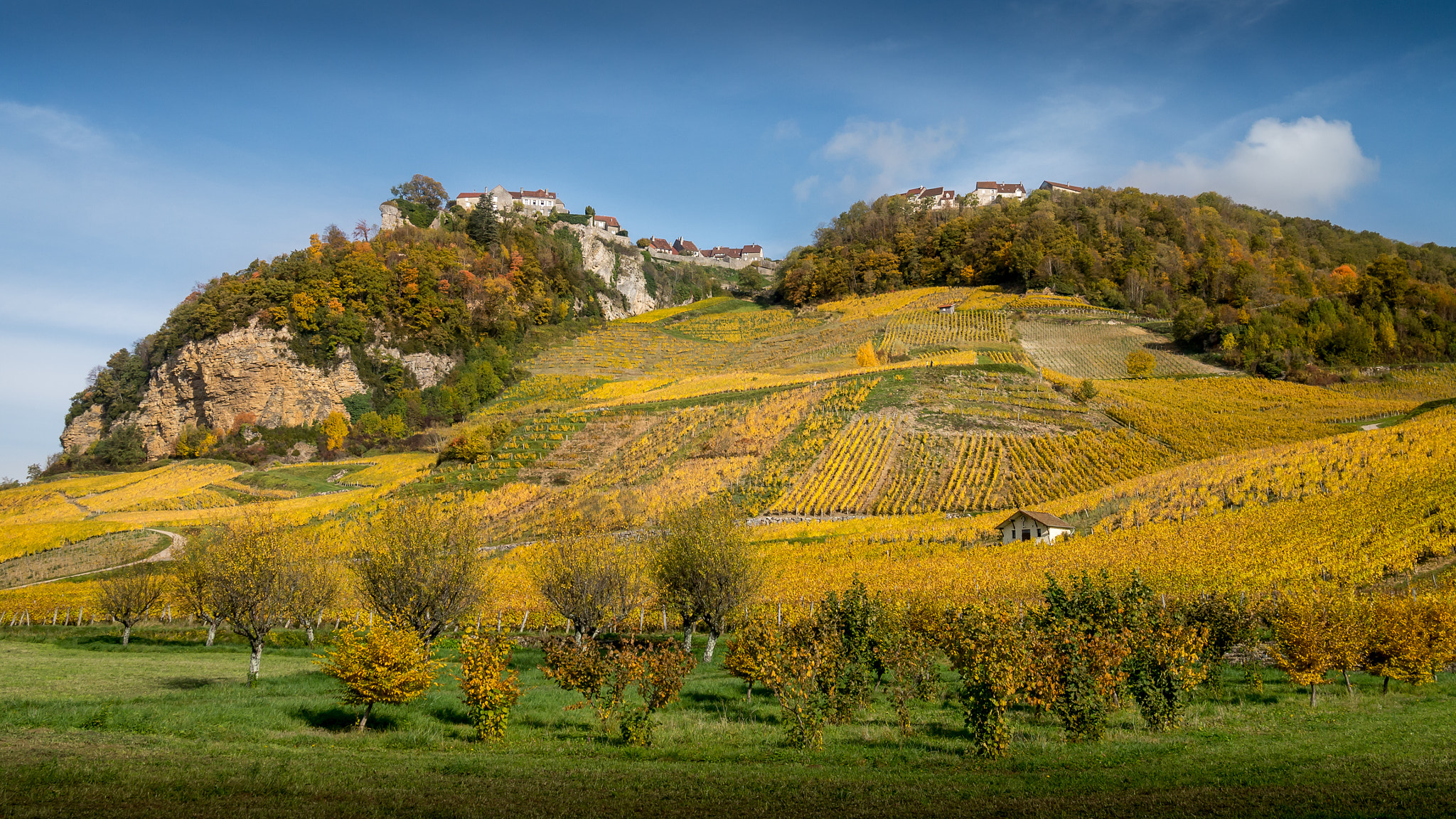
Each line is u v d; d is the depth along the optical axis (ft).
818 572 175.94
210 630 146.20
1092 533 192.95
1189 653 74.28
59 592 201.98
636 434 344.90
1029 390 354.33
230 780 50.06
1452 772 50.47
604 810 46.34
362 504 287.28
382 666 69.26
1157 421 314.14
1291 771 52.44
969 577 158.92
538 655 127.85
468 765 57.16
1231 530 169.99
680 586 128.47
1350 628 83.10
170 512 304.09
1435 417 263.49
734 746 66.23
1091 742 64.75
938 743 66.74
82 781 48.37
